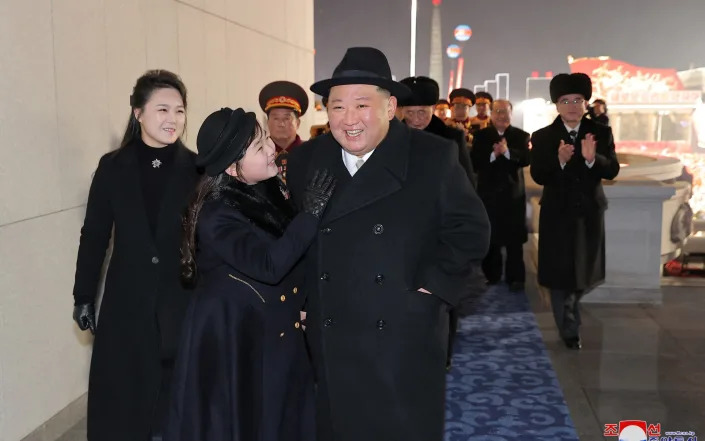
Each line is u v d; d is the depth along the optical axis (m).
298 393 2.45
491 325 5.71
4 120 3.28
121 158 3.09
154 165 3.11
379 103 2.26
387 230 2.30
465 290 2.39
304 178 2.49
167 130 3.07
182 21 5.34
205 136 2.28
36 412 3.54
